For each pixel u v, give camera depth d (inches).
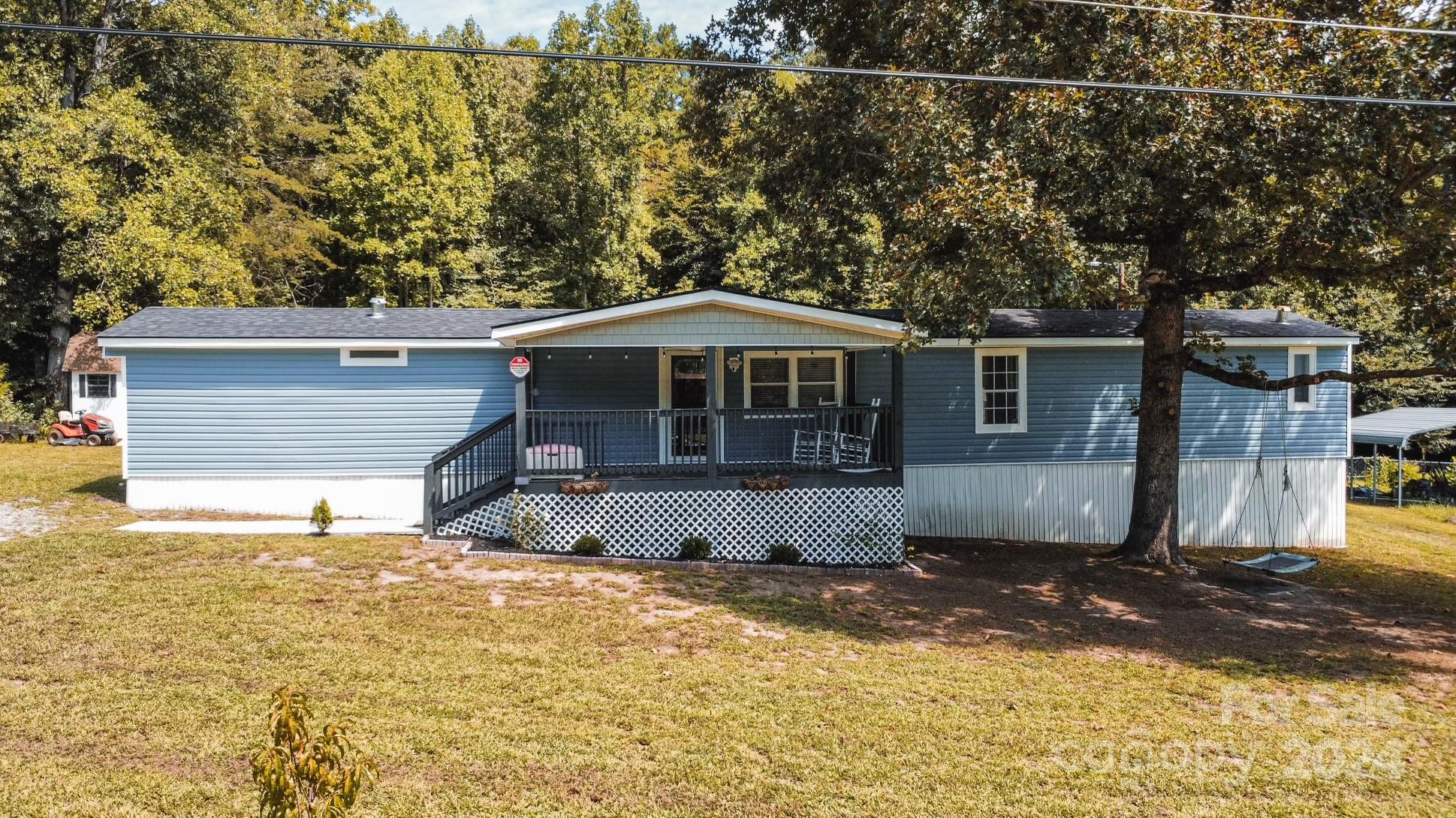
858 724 295.7
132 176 1068.5
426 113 1205.1
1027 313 738.8
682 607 425.1
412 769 247.9
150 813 217.2
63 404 1154.0
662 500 534.6
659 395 641.6
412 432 603.2
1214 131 437.4
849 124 600.4
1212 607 498.3
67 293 1138.0
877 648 383.9
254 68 1186.0
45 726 260.4
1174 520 599.5
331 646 340.5
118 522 539.2
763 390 665.0
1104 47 453.1
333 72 1418.6
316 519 525.0
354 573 443.2
